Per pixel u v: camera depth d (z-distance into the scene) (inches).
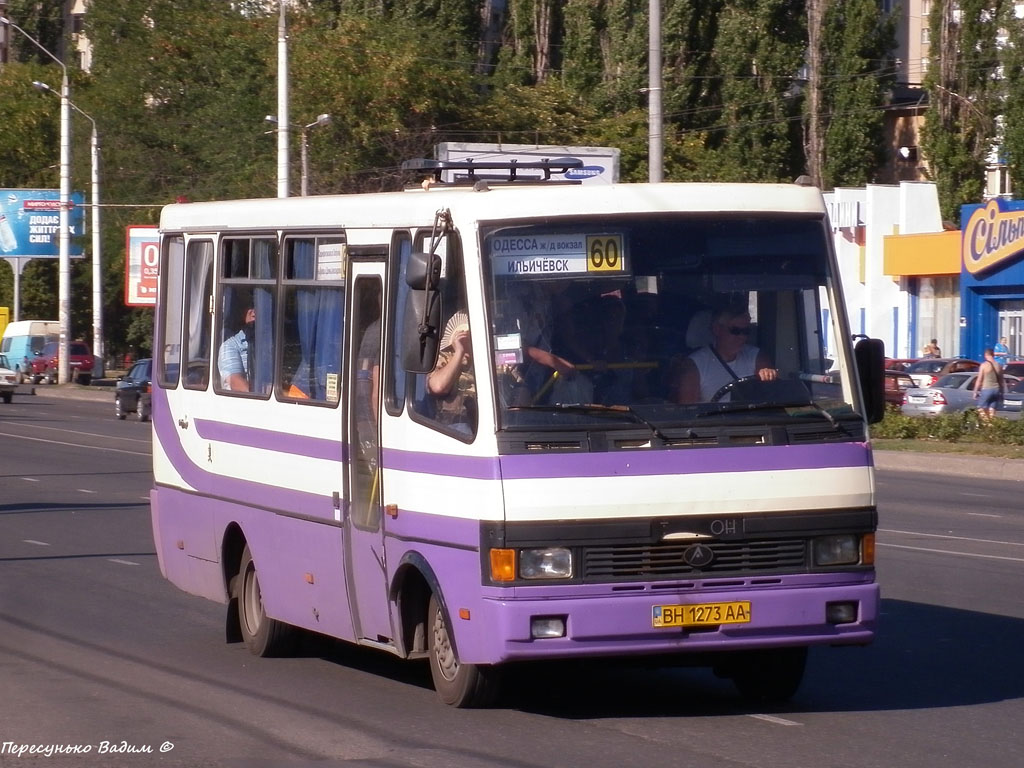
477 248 568.7
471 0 4638.3
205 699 650.8
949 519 1397.6
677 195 588.4
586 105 4301.2
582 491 547.5
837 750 545.6
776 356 584.4
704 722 596.7
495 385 556.4
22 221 4704.7
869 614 576.7
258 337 740.0
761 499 563.2
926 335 3693.4
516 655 543.8
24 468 1881.2
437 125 3905.0
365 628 642.2
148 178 4247.0
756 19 4188.0
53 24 6481.3
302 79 3710.6
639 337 571.5
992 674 699.4
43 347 5012.3
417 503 591.2
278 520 712.4
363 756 544.1
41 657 754.8
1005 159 3890.3
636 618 547.8
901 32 6412.4
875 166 4335.6
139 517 1371.8
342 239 665.0
